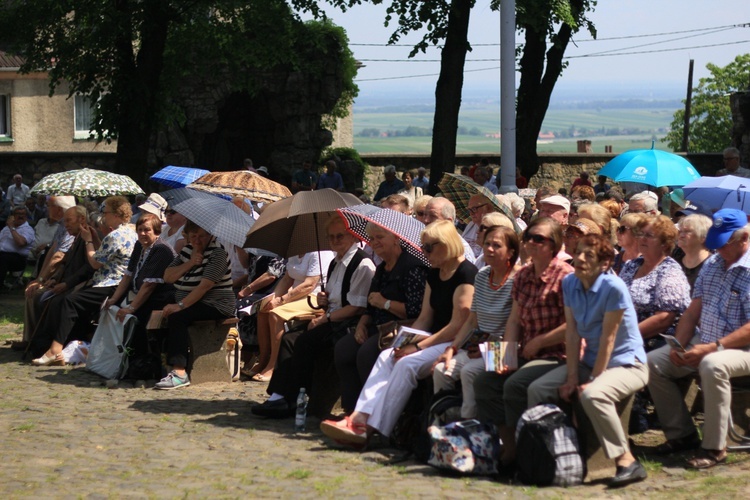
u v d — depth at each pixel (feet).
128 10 77.61
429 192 78.74
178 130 108.17
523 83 89.56
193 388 34.27
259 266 38.45
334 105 116.06
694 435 24.62
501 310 24.97
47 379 35.99
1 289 63.93
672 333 26.00
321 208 30.35
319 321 29.81
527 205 48.34
